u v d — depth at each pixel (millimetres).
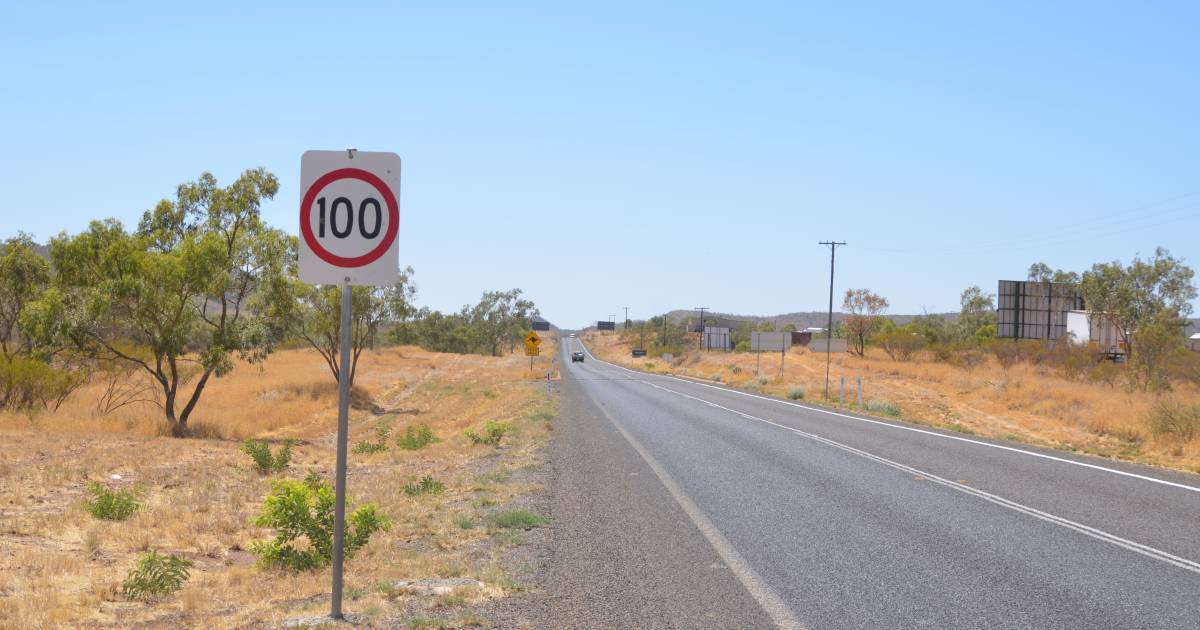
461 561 7117
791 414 25859
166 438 21922
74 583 6914
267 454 15898
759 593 6176
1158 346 41094
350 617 5379
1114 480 12078
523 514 8875
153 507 10984
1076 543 7902
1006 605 5906
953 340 111312
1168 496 10664
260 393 43531
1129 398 34875
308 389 45125
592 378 58406
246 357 27656
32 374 25531
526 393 38531
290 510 7785
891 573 6785
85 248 25500
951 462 14109
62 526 9414
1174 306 61312
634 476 12320
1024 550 7605
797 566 7000
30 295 32344
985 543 7895
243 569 7656
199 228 28328
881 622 5527
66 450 17016
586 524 8758
